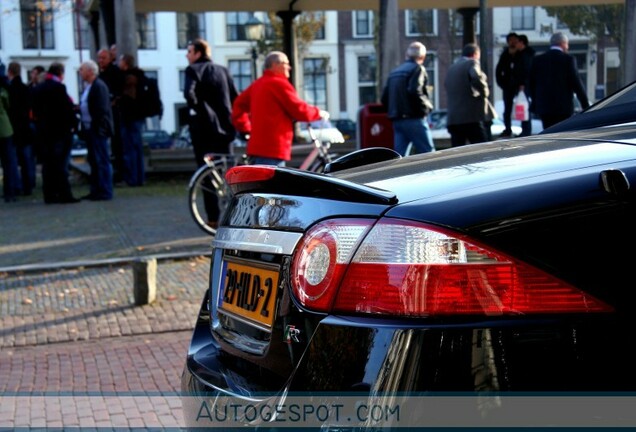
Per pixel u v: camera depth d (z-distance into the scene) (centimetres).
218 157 999
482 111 1137
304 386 233
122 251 914
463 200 230
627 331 218
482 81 1123
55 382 536
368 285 228
